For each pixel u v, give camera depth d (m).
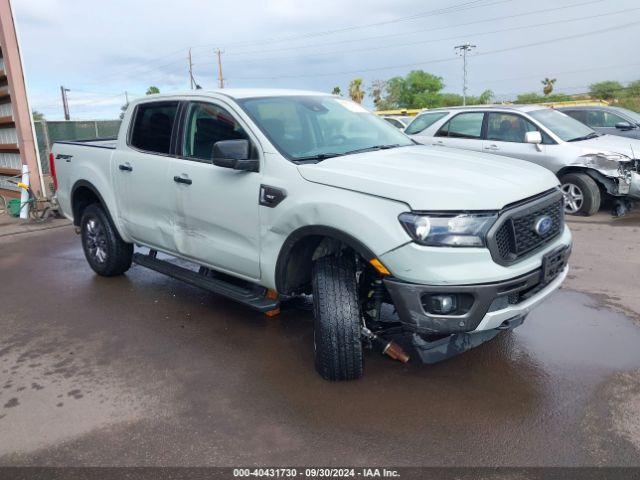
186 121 4.54
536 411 3.20
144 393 3.56
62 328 4.70
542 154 8.45
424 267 3.02
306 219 3.46
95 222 5.89
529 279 3.20
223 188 4.06
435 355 3.33
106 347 4.29
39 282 6.04
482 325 3.09
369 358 3.91
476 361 3.83
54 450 2.99
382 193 3.16
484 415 3.18
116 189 5.28
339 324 3.39
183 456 2.90
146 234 5.03
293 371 3.78
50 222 9.73
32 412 3.38
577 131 8.91
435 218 3.01
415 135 9.97
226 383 3.65
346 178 3.35
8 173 11.37
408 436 3.00
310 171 3.53
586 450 2.84
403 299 3.11
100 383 3.71
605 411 3.18
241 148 3.78
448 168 3.50
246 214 3.91
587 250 6.51
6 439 3.10
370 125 4.69
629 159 7.86
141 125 5.02
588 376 3.58
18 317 5.00
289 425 3.14
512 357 3.87
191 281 4.57
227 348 4.20
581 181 8.22
